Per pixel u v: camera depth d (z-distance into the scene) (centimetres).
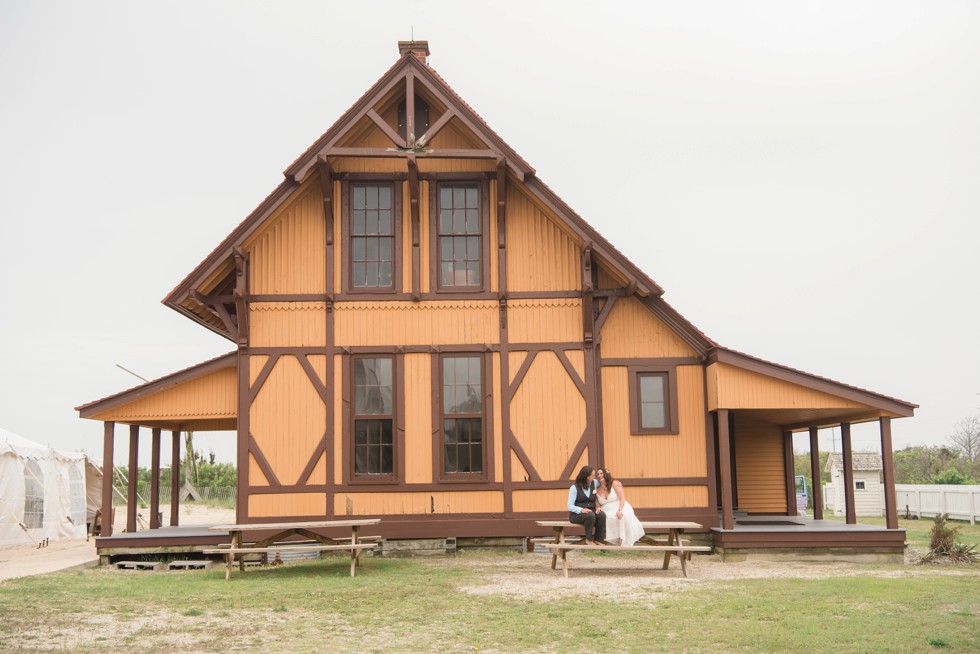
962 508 2953
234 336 1662
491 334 1672
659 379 1725
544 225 1702
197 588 1188
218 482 4469
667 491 1691
